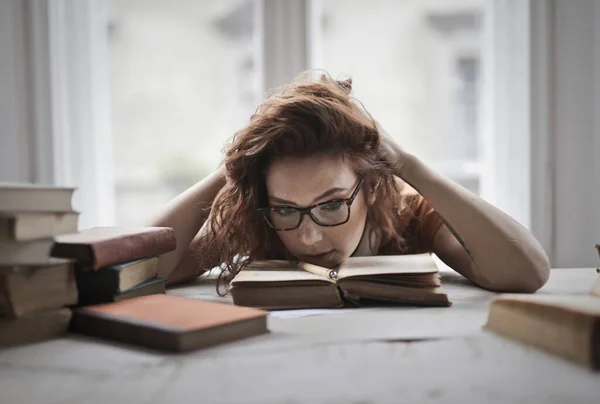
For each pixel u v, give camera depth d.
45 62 2.00
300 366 0.62
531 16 1.98
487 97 2.21
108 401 0.53
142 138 2.31
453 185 1.10
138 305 0.79
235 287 0.89
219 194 1.12
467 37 2.28
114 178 2.30
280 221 1.02
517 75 2.08
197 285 1.19
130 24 2.25
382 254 1.20
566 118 2.01
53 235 0.76
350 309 0.89
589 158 2.01
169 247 0.96
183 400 0.53
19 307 0.71
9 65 1.98
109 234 0.87
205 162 2.33
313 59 2.05
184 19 2.26
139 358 0.65
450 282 1.18
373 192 1.11
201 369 0.61
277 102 1.05
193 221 1.18
